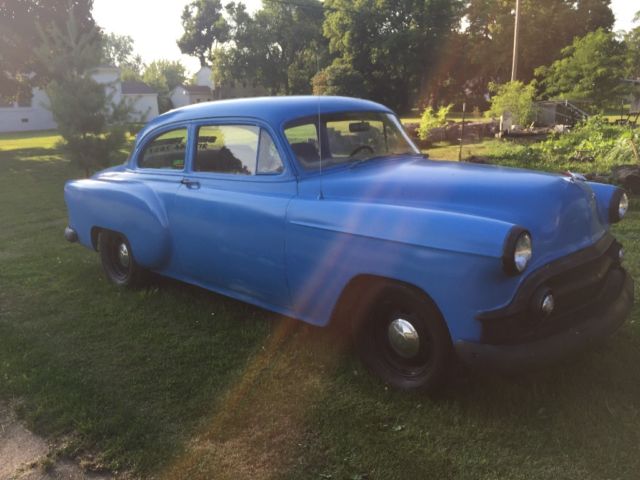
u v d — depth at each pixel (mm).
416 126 23031
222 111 4301
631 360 3594
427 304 3072
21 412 3354
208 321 4531
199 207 4285
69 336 4379
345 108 4211
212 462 2850
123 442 3012
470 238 2785
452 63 55625
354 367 3693
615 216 3588
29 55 23953
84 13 24312
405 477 2684
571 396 3236
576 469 2666
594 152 12500
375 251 3164
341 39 56688
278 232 3703
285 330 4270
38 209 10148
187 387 3549
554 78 26266
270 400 3371
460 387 3348
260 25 70250
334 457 2846
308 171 3797
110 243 5477
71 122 12992
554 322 3008
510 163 12398
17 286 5629
